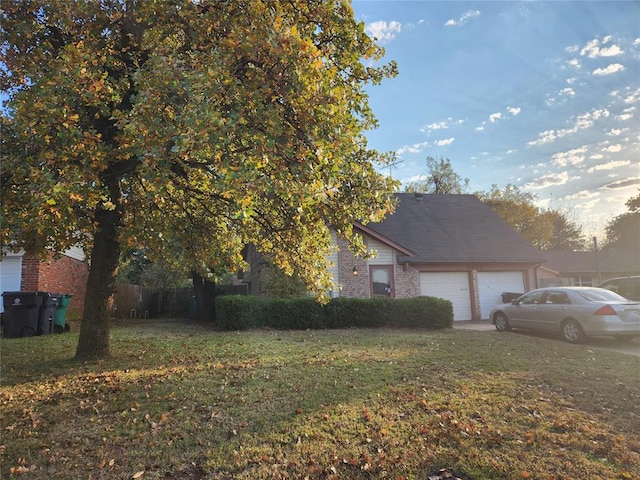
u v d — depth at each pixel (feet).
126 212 25.67
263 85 15.14
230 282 106.01
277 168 14.82
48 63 17.81
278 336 37.93
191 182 23.70
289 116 15.69
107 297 27.25
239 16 17.63
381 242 57.67
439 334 38.99
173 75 14.43
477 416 15.67
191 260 29.14
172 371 22.79
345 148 17.76
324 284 24.71
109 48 21.76
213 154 14.38
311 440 13.74
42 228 17.89
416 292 58.18
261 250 27.89
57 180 15.38
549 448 13.03
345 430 14.46
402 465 12.10
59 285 48.70
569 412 16.10
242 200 14.14
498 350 29.17
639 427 14.74
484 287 61.67
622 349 32.53
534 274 63.52
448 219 70.69
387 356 26.73
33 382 20.67
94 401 17.66
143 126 14.19
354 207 20.11
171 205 26.68
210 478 11.55
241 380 20.74
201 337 37.35
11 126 16.55
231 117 14.02
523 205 135.03
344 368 23.24
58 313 41.68
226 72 14.57
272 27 15.48
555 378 21.04
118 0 20.03
